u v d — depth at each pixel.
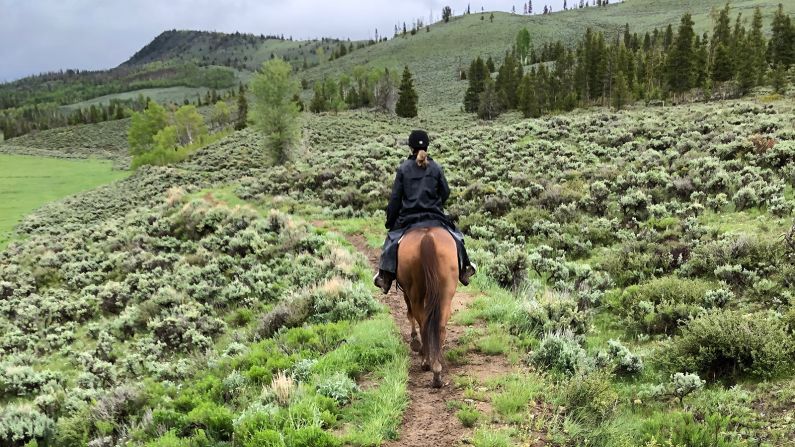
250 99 164.50
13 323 16.30
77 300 17.59
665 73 79.31
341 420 5.95
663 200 17.75
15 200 62.12
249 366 8.41
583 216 17.05
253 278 15.46
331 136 71.88
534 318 8.77
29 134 158.75
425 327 5.82
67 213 45.97
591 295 10.63
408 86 101.62
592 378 6.16
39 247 27.64
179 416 6.91
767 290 9.51
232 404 7.07
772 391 6.38
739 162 19.50
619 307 10.14
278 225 20.16
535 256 13.09
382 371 6.93
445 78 155.38
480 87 104.44
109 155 123.69
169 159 71.75
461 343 8.02
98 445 7.33
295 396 6.37
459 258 6.65
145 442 6.66
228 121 141.00
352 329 8.97
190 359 10.77
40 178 82.69
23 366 11.96
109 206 46.00
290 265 15.88
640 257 12.55
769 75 70.81
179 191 33.31
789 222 13.07
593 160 26.42
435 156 32.03
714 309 8.25
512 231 16.78
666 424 5.68
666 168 20.83
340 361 7.32
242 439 5.76
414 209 6.67
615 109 74.56
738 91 67.88
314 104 114.81
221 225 21.98
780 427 5.57
